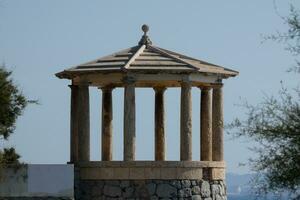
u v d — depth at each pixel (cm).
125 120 8725
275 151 5891
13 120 8656
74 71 8894
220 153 9031
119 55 9075
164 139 9506
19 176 8388
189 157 8794
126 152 8719
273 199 5894
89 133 8962
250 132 5941
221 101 9062
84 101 8938
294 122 5853
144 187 8662
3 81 8525
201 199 8762
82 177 8838
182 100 8781
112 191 8706
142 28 9294
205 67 8994
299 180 5800
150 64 8775
